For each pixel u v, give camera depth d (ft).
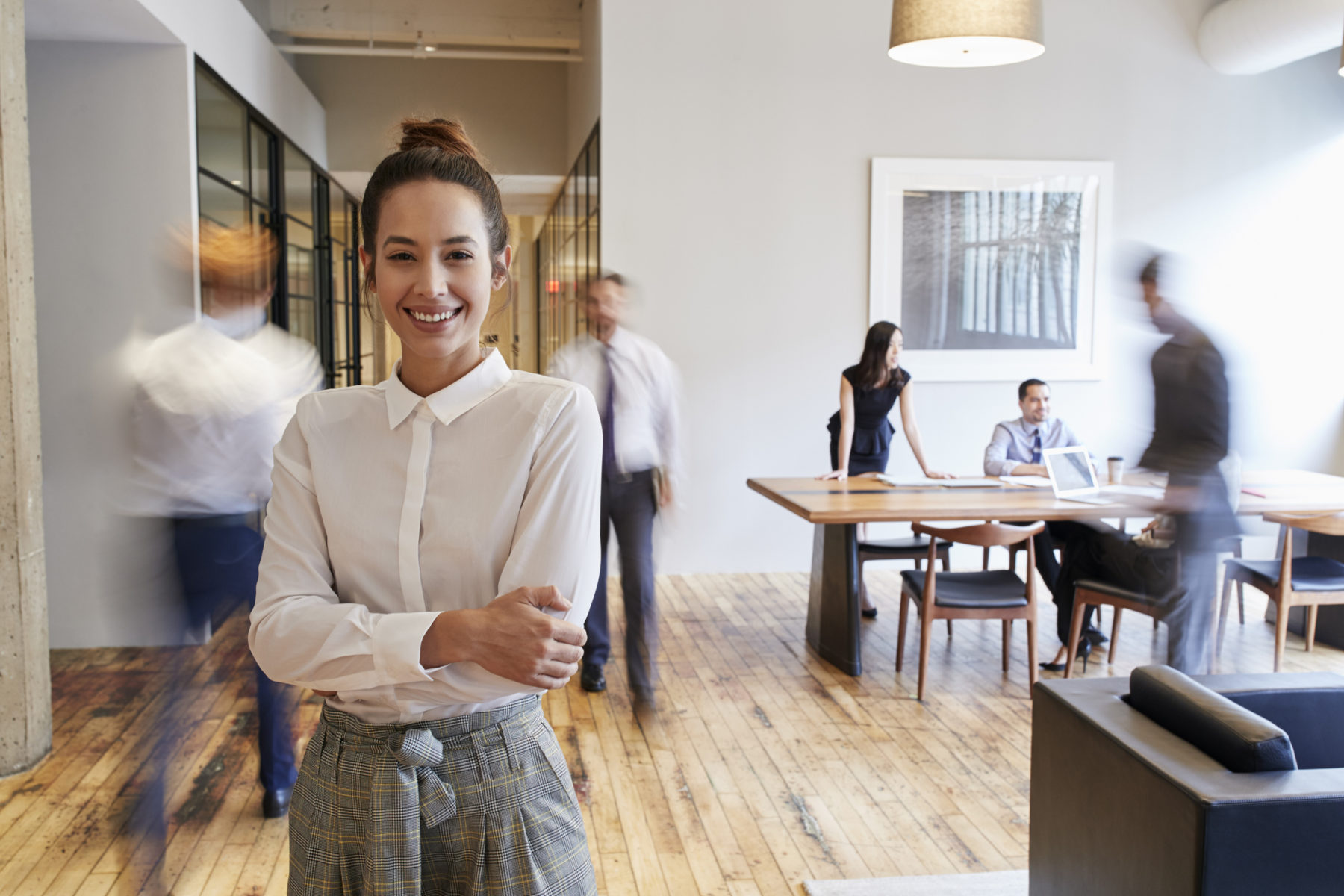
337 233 33.12
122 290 15.66
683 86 20.59
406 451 3.52
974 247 21.45
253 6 25.02
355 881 3.50
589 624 13.93
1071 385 21.93
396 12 29.12
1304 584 14.65
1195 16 21.71
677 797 10.64
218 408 8.52
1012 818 10.16
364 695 3.36
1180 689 6.73
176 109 15.79
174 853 9.24
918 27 12.61
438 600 3.51
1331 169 22.31
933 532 13.25
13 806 10.28
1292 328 22.48
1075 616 14.21
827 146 20.99
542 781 3.61
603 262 20.68
